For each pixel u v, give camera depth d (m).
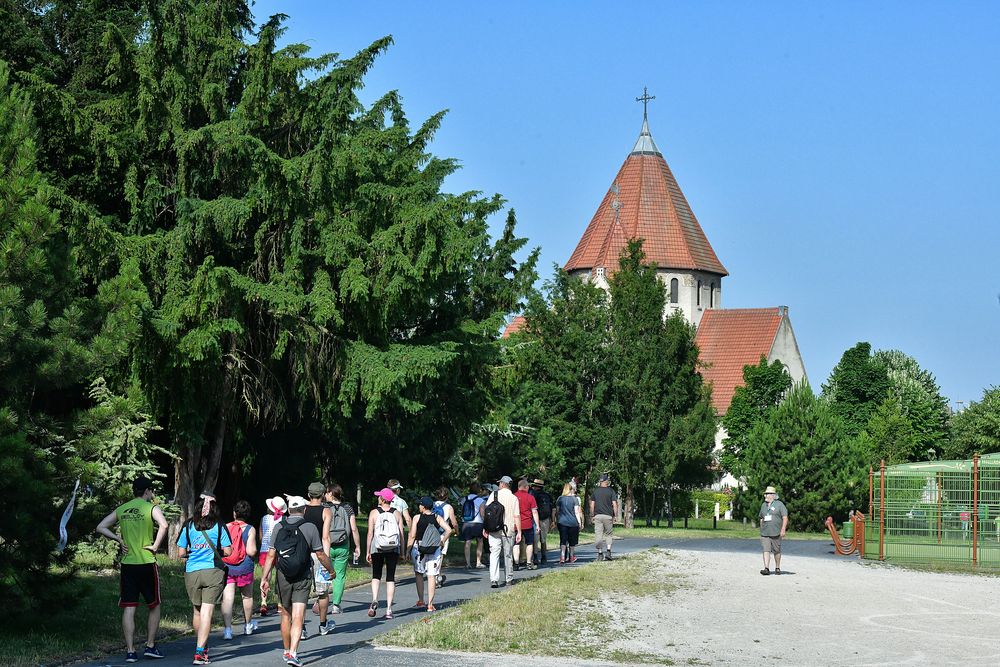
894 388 95.31
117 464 21.83
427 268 24.03
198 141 23.67
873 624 18.92
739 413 80.69
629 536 44.94
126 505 13.70
